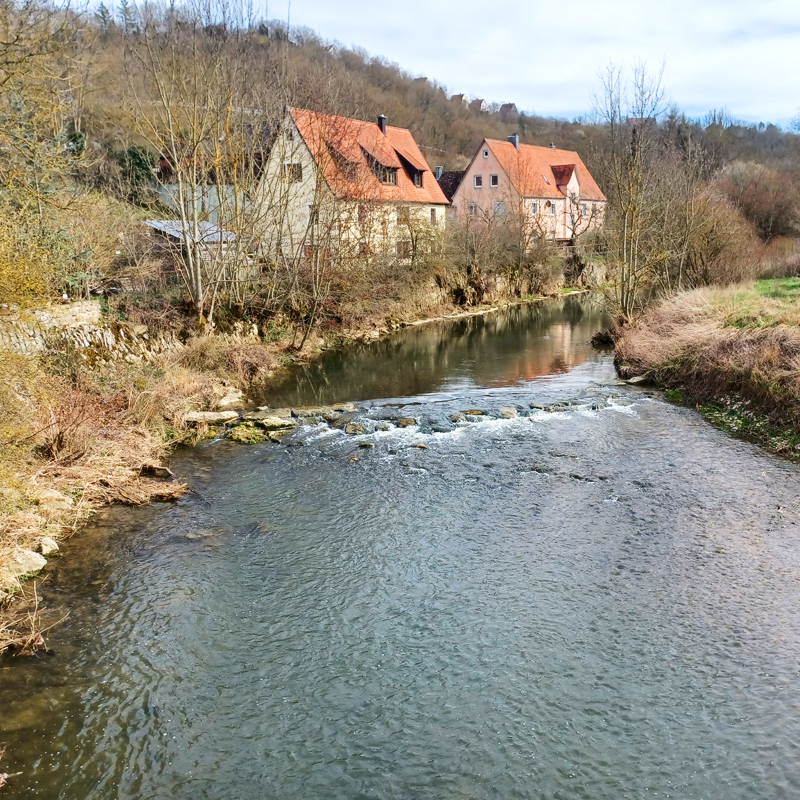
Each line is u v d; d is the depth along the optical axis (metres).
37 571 10.10
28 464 12.55
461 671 7.93
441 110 101.25
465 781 6.43
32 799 6.17
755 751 6.72
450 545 10.88
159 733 7.00
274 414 18.27
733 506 11.93
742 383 17.27
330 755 6.75
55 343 16.61
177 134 24.77
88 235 21.70
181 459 15.07
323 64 40.34
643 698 7.46
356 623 8.86
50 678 7.76
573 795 6.27
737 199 52.97
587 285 52.22
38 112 15.78
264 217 27.66
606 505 12.16
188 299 24.70
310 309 30.17
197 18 25.45
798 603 9.05
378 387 22.22
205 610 9.15
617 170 27.27
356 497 12.83
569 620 8.85
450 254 40.97
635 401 19.02
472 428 16.89
